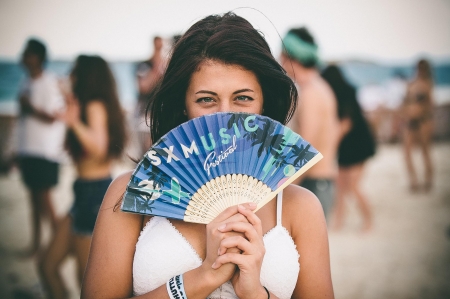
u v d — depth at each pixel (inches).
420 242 270.5
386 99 570.3
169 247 67.7
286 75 73.0
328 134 194.4
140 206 64.5
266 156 66.2
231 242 61.5
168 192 65.2
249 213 62.9
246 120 66.2
